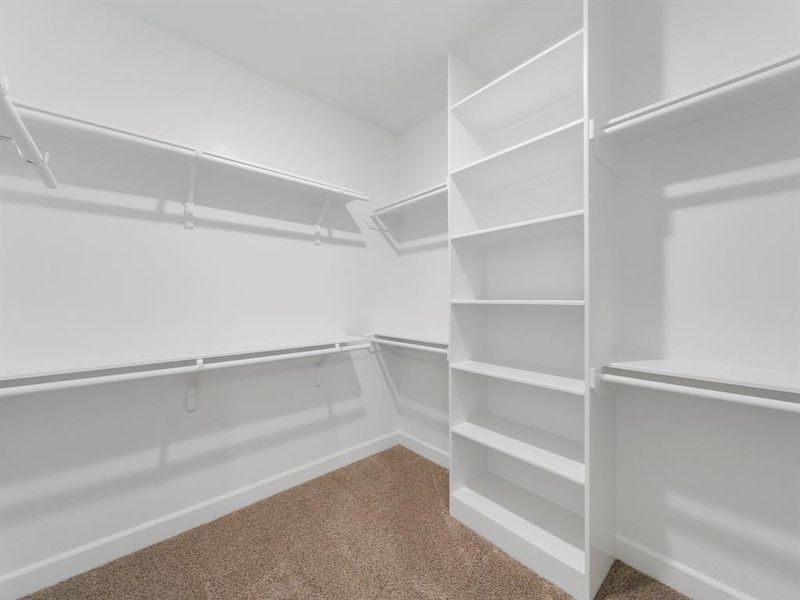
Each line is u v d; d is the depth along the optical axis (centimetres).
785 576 104
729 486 114
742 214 111
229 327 177
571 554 127
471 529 158
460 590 125
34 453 128
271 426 192
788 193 103
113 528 144
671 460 126
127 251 148
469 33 161
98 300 141
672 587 125
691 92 103
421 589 125
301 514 171
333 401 219
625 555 137
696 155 120
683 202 123
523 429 170
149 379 153
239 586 127
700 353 120
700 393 101
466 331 180
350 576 132
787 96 100
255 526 162
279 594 124
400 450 245
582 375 147
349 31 160
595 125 121
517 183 179
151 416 154
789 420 103
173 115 161
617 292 139
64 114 116
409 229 247
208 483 170
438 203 216
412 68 187
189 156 145
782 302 105
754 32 109
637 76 134
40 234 130
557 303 128
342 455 221
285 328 198
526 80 146
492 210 190
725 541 115
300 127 207
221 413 174
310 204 210
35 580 126
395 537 153
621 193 139
